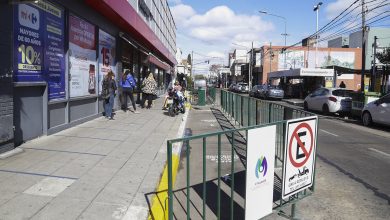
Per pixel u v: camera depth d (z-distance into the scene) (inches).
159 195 220.4
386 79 1071.0
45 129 354.9
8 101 276.2
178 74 2162.9
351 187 263.4
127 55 745.6
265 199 184.4
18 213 177.8
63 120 403.9
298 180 207.8
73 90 430.9
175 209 211.8
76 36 434.9
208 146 398.3
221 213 208.7
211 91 1210.6
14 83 292.4
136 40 798.5
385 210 220.7
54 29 370.3
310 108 925.8
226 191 246.5
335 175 293.6
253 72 3019.2
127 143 357.7
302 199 235.6
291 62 2615.7
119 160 289.1
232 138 173.5
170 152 149.0
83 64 463.8
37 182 221.8
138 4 731.4
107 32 571.5
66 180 229.9
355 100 749.3
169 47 1584.6
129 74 647.8
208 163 324.2
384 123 586.9
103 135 388.5
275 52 2610.7
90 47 489.7
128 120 533.0
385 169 316.5
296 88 1672.0
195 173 290.4
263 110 400.8
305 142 209.9
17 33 297.7
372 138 491.2
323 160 345.1
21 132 312.2
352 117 792.3
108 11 488.1
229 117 685.9
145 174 257.3
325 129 572.7
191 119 667.4
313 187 223.5
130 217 183.0
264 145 180.1
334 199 237.8
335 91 834.8
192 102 1151.6
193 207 215.6
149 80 746.2
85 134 384.8
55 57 374.0
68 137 360.5
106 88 517.3
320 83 1487.5
